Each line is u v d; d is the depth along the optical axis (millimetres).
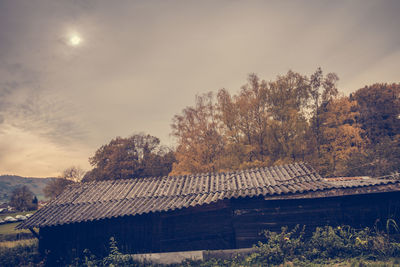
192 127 29578
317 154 25484
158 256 11031
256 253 9758
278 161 23750
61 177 50875
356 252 8617
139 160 49281
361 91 41938
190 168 27109
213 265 9734
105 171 45281
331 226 10141
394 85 40156
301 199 10609
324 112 28016
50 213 12031
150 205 11297
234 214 10953
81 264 11219
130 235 11570
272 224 10570
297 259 8680
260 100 27562
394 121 36688
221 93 28938
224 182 12680
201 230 11156
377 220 9719
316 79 28609
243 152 26062
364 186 9906
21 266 11742
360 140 26734
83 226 11898
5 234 19562
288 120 25672
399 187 9578
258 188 11094
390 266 7234
